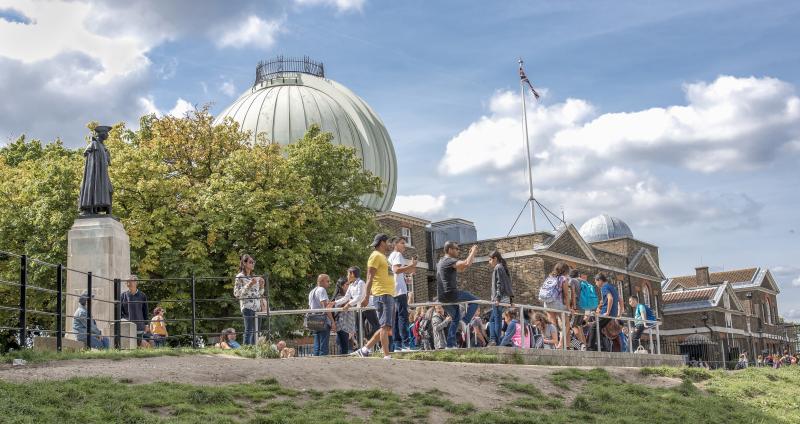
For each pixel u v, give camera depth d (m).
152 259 34.41
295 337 37.56
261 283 19.80
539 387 16.39
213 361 15.48
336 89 61.81
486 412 13.70
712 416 16.53
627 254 62.81
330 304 20.06
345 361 15.76
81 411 11.22
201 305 34.91
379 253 17.05
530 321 22.80
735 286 80.81
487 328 22.77
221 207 36.06
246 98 58.62
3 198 36.03
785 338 82.44
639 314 27.88
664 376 20.31
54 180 34.72
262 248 36.66
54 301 33.97
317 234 38.53
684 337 69.00
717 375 21.91
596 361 23.05
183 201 36.50
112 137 38.44
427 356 18.75
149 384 13.04
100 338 19.98
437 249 55.41
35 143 45.84
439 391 14.58
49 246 34.31
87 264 23.44
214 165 40.53
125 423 11.16
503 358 19.11
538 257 51.25
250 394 13.05
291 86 58.75
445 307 19.88
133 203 34.97
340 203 42.66
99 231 23.67
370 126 60.19
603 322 25.11
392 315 16.98
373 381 14.74
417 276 52.38
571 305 22.61
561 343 22.30
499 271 20.67
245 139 42.78
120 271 23.92
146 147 36.66
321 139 43.56
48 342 17.69
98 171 24.47
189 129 40.91
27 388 11.90
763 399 19.47
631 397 16.69
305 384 14.19
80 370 13.77
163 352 16.72
